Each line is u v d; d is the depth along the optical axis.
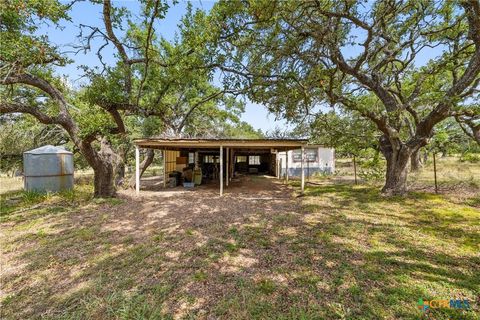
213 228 5.04
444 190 8.49
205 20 6.99
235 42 6.84
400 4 5.66
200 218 5.83
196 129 17.41
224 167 15.48
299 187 11.03
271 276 3.08
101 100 7.87
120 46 8.14
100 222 5.55
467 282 2.82
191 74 8.45
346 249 3.84
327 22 5.75
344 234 4.52
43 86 7.05
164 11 6.24
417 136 7.51
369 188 9.82
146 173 20.89
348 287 2.77
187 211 6.55
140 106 10.04
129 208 6.94
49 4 5.40
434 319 2.21
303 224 5.20
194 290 2.80
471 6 5.10
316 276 3.04
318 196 8.48
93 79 7.62
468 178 10.55
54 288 2.89
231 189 10.75
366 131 8.56
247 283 2.92
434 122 6.98
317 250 3.83
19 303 2.62
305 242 4.17
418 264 3.29
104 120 7.78
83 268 3.36
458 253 3.63
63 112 7.36
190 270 3.27
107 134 8.03
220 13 6.14
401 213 5.93
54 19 5.71
